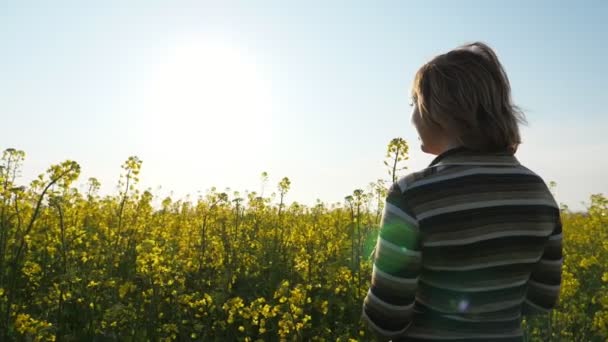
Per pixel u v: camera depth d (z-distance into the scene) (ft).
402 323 5.89
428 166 6.13
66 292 16.69
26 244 18.60
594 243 35.83
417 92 6.39
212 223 27.89
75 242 20.89
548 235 6.29
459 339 5.81
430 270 5.79
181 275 19.20
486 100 5.92
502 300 5.90
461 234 5.64
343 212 39.42
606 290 22.49
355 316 18.93
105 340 15.78
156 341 16.61
